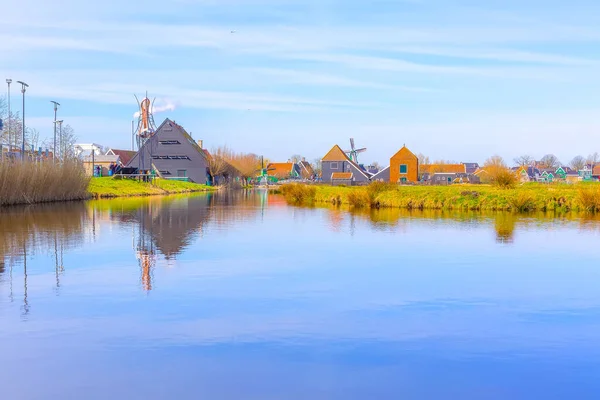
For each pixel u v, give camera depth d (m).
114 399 6.73
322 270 14.37
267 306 10.78
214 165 95.94
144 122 83.69
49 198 40.97
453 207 37.97
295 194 50.12
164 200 48.31
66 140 77.69
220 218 29.42
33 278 13.00
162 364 7.78
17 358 7.95
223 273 13.84
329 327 9.50
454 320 9.99
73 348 8.35
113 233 21.62
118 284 12.45
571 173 141.38
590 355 8.28
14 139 62.38
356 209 37.53
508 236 21.69
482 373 7.59
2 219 26.77
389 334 9.16
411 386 7.17
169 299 11.19
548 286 12.72
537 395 6.94
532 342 8.84
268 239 20.44
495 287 12.59
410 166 97.81
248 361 7.93
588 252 17.62
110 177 64.94
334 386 7.15
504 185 45.66
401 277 13.59
